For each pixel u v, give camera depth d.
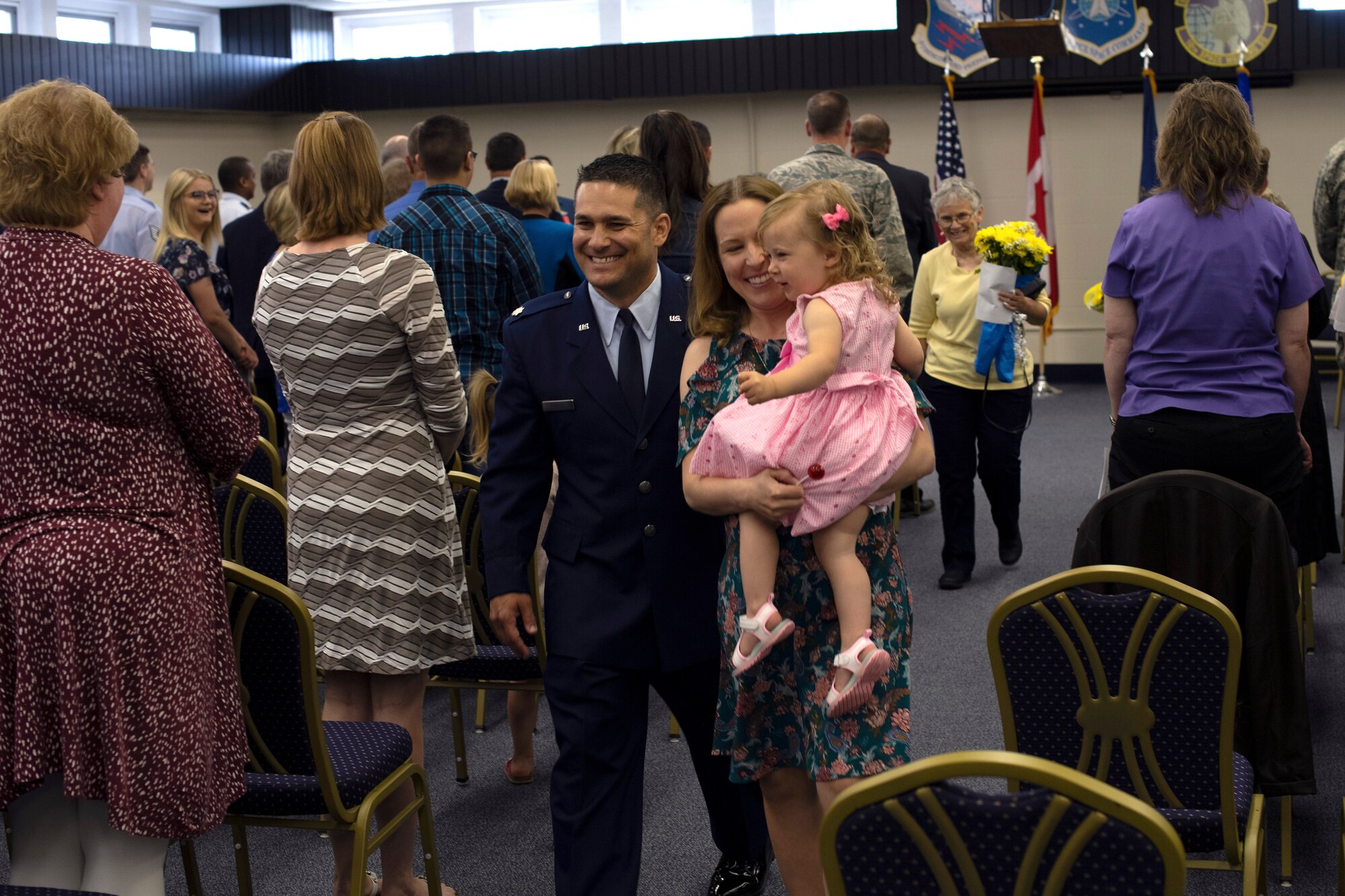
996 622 2.21
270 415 5.01
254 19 11.13
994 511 5.20
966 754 1.36
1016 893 1.37
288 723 2.24
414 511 2.68
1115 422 3.23
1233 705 2.10
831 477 1.91
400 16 11.47
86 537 1.80
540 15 11.27
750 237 2.01
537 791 3.39
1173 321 3.04
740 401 2.03
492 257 3.79
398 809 2.62
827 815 1.41
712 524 2.28
